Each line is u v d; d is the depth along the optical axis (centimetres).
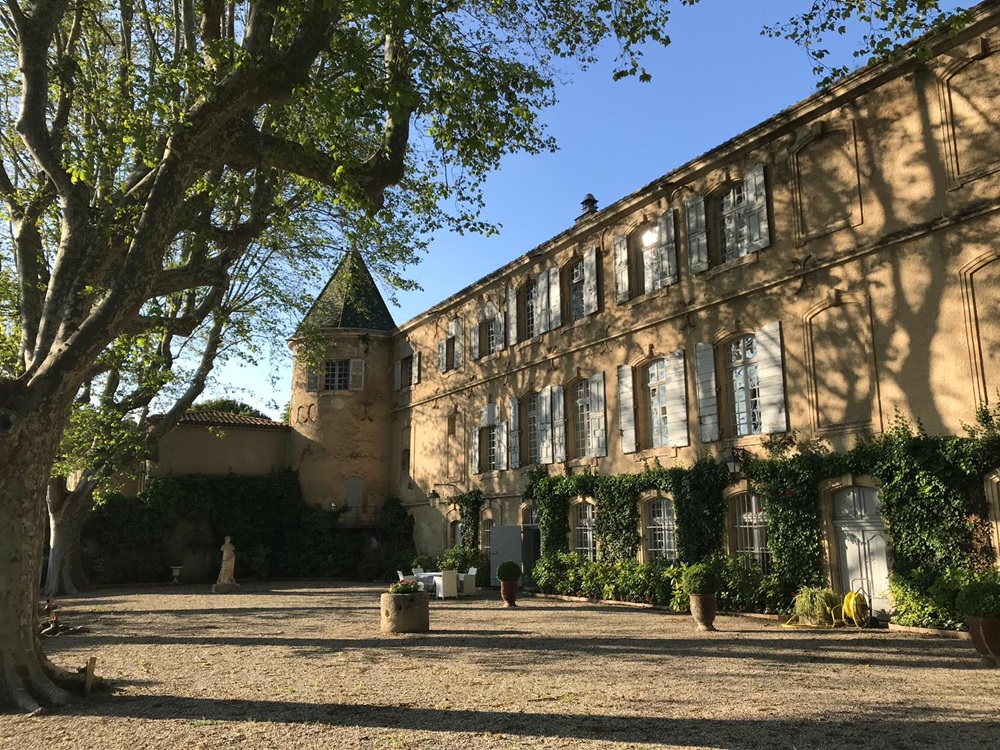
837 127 1553
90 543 2956
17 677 787
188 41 1279
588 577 2009
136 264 902
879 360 1434
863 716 698
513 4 1249
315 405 3394
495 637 1298
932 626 1264
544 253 2425
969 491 1263
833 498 1507
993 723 668
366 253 2128
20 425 814
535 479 2336
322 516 3262
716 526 1712
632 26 1123
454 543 2842
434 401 3062
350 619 1645
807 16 1221
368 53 1033
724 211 1839
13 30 1308
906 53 1402
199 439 3294
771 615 1544
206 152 1003
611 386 2106
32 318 1228
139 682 916
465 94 1027
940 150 1367
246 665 1040
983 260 1284
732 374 1769
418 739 637
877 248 1449
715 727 663
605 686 852
